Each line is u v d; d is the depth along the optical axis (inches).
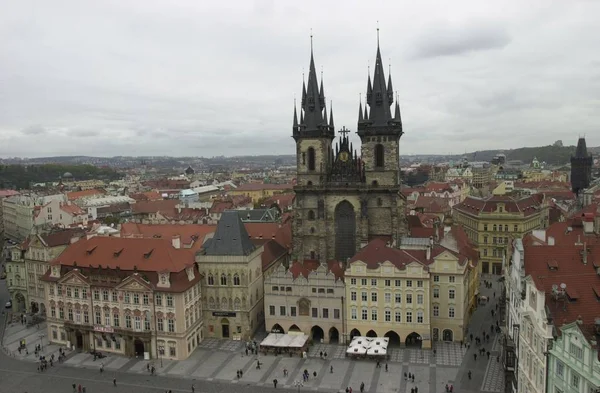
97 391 4259.4
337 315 5142.7
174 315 4854.8
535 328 2945.4
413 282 4896.7
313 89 6658.5
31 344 5374.0
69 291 5236.2
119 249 5315.0
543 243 4362.7
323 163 6624.0
